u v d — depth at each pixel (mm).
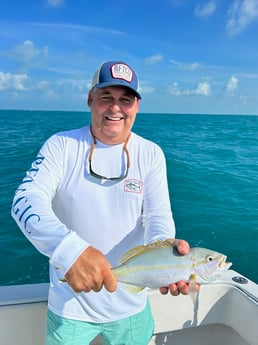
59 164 1840
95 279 1349
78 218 1841
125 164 1896
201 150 18438
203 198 8820
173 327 2518
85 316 1840
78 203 1833
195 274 1641
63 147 1867
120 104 1836
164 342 2615
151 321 2100
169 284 1637
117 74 1798
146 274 1646
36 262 5070
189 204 8305
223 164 13969
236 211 7785
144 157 1950
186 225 6891
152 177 1963
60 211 1887
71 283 1362
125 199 1873
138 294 1935
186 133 29375
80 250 1363
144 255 1660
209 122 50281
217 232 6578
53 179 1800
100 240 1856
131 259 1663
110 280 1370
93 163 1858
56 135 1933
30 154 14727
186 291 1632
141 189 1912
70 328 1840
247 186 10148
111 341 1963
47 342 1943
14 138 21234
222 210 7859
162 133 28641
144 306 1988
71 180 1842
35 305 2207
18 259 5137
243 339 2598
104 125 1835
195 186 9992
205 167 12891
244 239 6281
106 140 1870
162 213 1906
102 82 1802
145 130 31203
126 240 1891
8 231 6043
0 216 6738
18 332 2197
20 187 1716
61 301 1842
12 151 15555
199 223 7008
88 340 1902
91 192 1836
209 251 1685
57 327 1862
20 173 11039
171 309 2490
